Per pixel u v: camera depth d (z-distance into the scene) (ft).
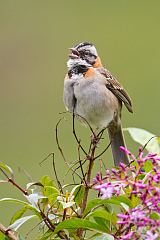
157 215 16.58
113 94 31.48
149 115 45.98
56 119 45.14
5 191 34.63
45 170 40.14
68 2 55.01
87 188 19.04
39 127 44.88
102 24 54.80
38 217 18.66
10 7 53.83
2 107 46.88
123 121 45.09
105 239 17.48
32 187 20.85
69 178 36.04
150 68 52.08
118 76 51.60
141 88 49.98
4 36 52.06
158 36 55.01
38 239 18.39
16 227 18.35
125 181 17.24
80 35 53.67
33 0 54.60
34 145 43.55
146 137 22.82
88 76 30.60
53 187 19.25
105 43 54.19
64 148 42.45
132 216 16.24
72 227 17.78
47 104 47.09
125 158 29.68
